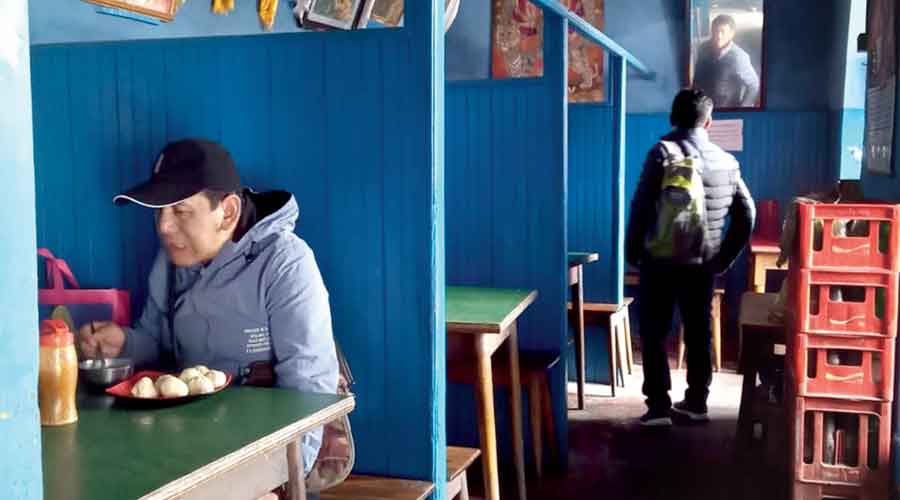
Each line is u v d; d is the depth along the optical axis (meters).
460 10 7.60
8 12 0.91
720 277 6.37
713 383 5.71
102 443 1.54
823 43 6.77
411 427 2.39
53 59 2.60
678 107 4.51
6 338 0.92
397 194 2.34
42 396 1.63
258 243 2.13
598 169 5.34
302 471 1.73
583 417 4.97
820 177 6.79
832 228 3.18
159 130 2.52
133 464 1.44
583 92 7.29
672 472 4.09
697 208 4.45
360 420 2.44
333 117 2.38
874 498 3.23
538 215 3.96
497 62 7.57
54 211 2.65
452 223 4.08
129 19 2.90
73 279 2.50
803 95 6.85
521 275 4.02
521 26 7.49
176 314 2.19
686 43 7.00
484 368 3.09
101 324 2.17
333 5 3.93
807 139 6.80
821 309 3.21
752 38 6.88
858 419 3.28
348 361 2.43
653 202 4.55
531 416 3.88
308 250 2.15
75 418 1.67
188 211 2.03
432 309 2.34
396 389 2.40
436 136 2.32
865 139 4.37
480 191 4.03
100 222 2.61
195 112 2.49
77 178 2.62
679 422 4.87
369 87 2.34
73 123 2.60
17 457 0.94
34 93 2.62
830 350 3.29
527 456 4.10
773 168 6.88
